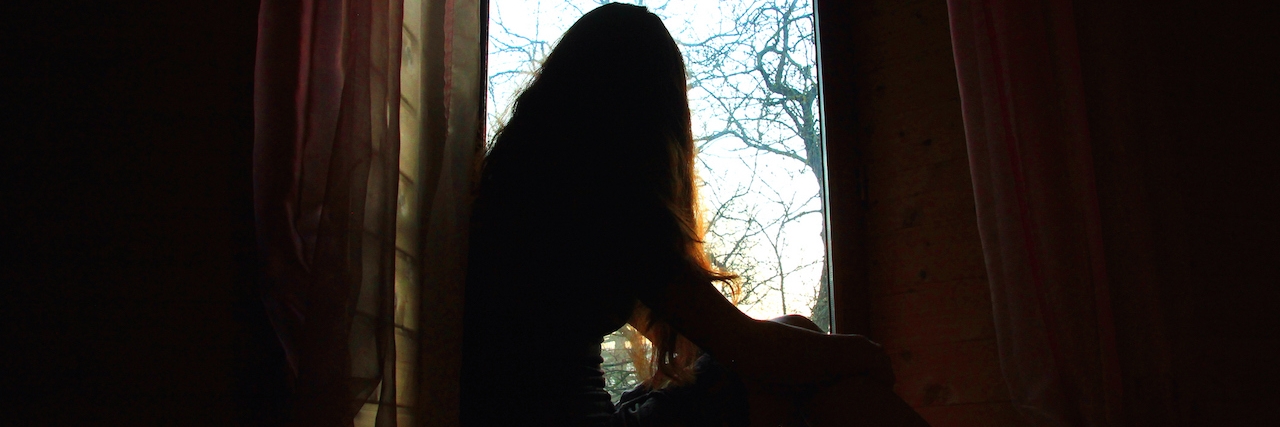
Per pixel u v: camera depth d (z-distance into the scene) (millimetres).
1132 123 1632
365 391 980
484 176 1046
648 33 1104
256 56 1100
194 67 1145
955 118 1886
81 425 1022
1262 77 1772
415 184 1173
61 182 1081
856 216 1937
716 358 932
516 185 976
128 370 1043
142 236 1082
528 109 1043
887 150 1960
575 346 909
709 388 1020
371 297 1016
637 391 1119
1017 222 1555
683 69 1140
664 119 1046
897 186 1926
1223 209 1655
